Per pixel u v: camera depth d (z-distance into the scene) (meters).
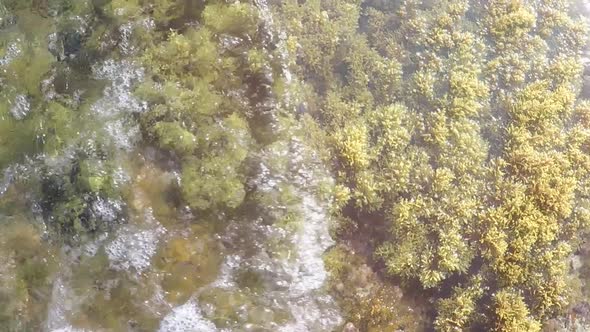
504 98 4.67
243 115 4.34
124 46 4.27
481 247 4.23
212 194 4.05
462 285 4.18
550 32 4.93
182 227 4.04
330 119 4.54
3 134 4.13
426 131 4.53
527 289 4.18
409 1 4.93
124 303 3.90
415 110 4.61
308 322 4.04
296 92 4.52
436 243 4.23
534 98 4.62
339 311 4.11
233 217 4.13
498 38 4.86
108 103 4.18
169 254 3.99
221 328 3.90
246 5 4.52
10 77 4.25
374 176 4.37
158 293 3.93
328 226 4.25
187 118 4.13
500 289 4.16
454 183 4.39
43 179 4.07
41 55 4.30
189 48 4.23
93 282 3.94
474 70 4.70
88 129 4.11
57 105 4.18
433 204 4.30
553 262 4.22
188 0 4.43
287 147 4.33
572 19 4.99
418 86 4.65
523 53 4.84
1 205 4.05
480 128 4.58
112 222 3.99
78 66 4.29
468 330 4.08
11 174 4.10
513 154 4.43
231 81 4.36
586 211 4.34
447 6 4.93
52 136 4.11
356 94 4.64
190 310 3.91
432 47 4.81
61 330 3.83
